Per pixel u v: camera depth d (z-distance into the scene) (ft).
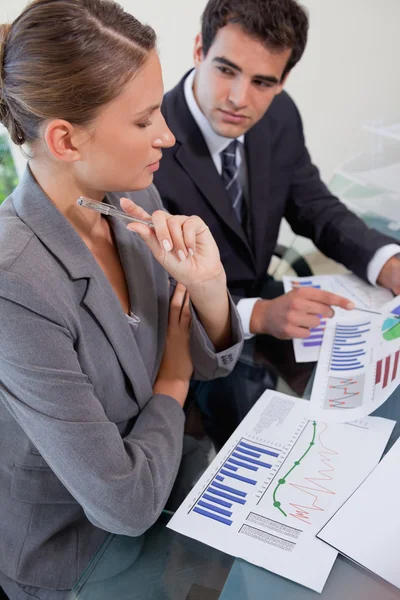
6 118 2.30
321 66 7.27
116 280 2.91
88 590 2.21
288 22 3.57
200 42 4.03
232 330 3.13
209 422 2.97
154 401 2.91
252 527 2.29
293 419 2.84
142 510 2.36
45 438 2.36
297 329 3.43
